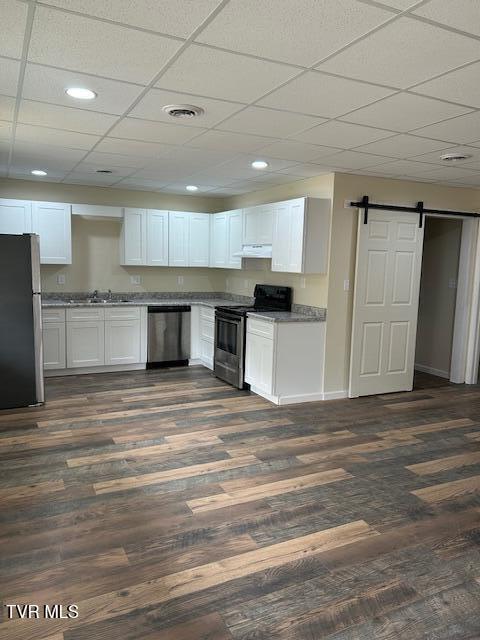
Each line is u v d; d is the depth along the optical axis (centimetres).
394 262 503
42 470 315
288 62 213
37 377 448
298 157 399
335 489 299
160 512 267
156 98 263
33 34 190
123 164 454
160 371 598
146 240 618
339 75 226
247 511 270
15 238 426
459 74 221
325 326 481
